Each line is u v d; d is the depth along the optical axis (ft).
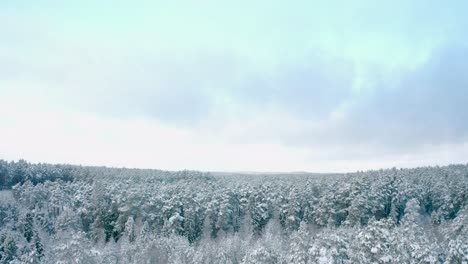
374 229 122.11
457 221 217.97
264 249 152.76
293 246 145.89
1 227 281.33
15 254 226.79
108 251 220.84
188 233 301.84
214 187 401.49
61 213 316.60
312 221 316.81
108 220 316.81
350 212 291.17
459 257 130.31
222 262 187.62
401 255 124.16
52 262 185.78
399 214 335.47
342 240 136.46
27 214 281.74
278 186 375.86
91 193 353.92
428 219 325.83
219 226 309.63
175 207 319.88
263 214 323.78
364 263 116.67
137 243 231.09
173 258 202.59
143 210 316.19
